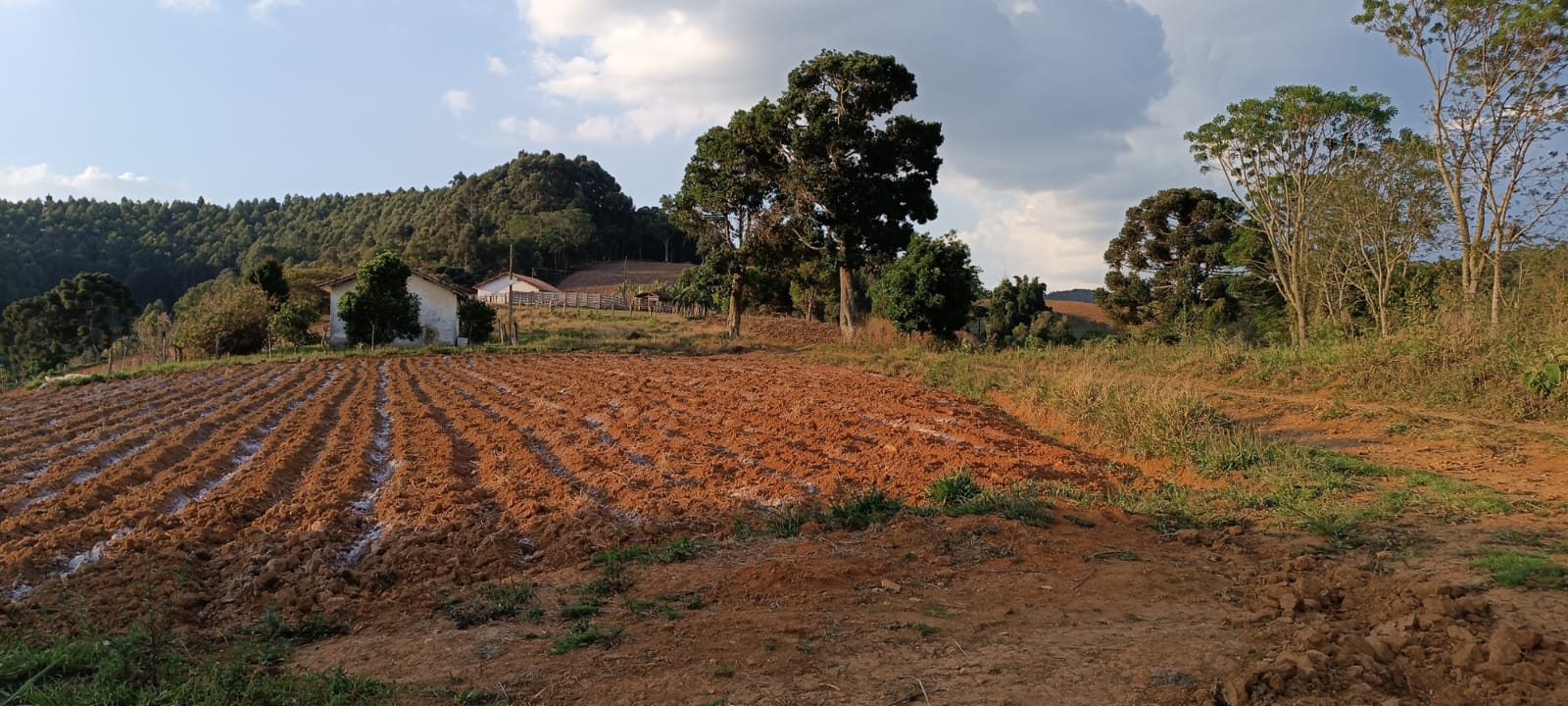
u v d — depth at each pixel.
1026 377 18.41
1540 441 10.08
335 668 5.29
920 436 13.59
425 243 110.62
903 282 35.19
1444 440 10.84
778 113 36.09
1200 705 4.04
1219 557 7.05
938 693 4.45
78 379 29.47
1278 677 4.14
